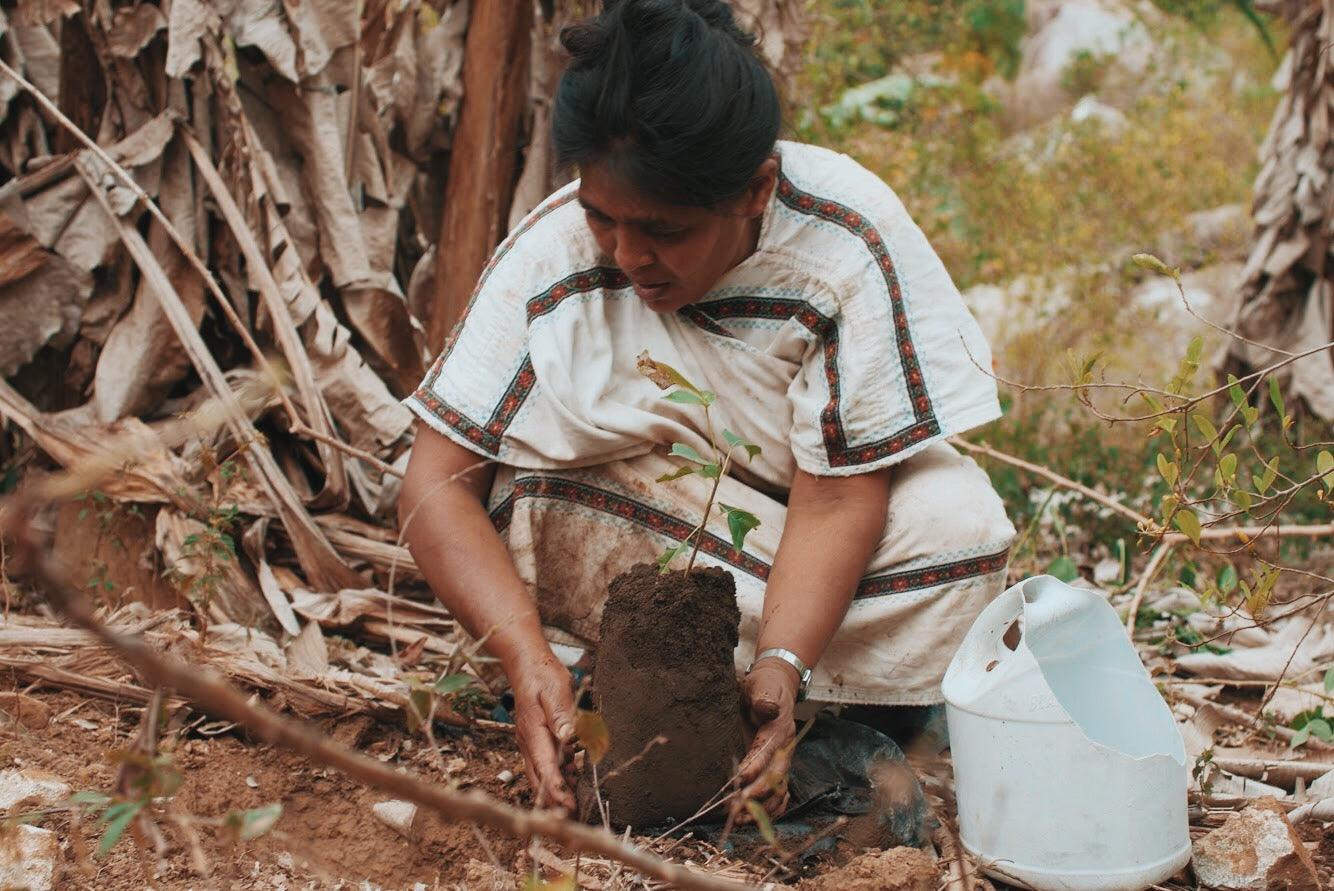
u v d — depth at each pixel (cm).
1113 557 349
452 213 304
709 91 178
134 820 141
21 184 273
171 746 196
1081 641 186
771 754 182
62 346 283
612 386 216
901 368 209
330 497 274
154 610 258
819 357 212
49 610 258
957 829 187
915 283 212
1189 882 185
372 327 291
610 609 186
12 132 282
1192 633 287
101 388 275
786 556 207
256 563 261
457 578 207
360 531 275
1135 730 185
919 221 591
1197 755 228
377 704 214
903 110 691
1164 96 790
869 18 714
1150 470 380
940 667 212
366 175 300
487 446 214
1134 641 294
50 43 280
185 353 281
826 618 202
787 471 221
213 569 236
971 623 211
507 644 198
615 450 214
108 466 94
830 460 209
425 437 218
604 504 217
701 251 194
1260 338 445
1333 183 431
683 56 178
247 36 280
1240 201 666
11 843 165
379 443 282
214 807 193
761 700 187
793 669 196
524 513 215
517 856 188
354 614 253
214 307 290
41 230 274
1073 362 213
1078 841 173
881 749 203
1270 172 449
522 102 306
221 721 213
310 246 293
